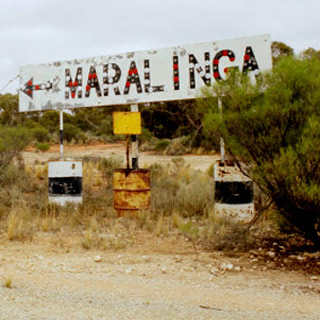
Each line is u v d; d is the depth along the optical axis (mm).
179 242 6859
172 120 38312
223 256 5992
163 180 13117
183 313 3578
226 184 8398
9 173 13133
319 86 5738
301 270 5305
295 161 5547
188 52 9617
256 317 3496
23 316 3393
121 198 9062
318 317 3541
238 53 9250
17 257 5801
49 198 9945
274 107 5746
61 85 10703
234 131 6164
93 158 20578
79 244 6637
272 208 6820
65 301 3871
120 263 5547
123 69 10117
